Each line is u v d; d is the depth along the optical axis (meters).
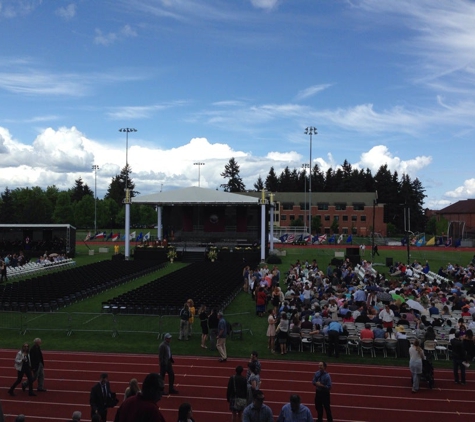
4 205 130.00
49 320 25.52
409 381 18.59
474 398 16.94
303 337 22.23
